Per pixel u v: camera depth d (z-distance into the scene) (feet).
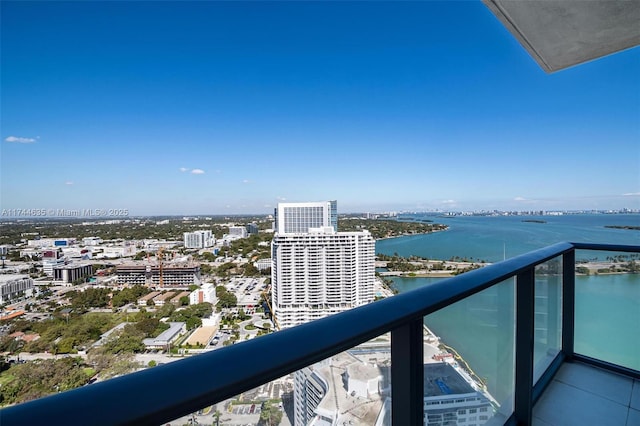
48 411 1.05
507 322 4.90
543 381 6.43
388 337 2.68
